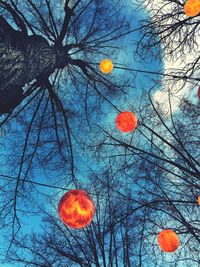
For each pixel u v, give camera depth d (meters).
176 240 2.51
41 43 5.75
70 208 1.89
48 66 6.14
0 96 4.38
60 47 7.31
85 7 8.40
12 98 4.67
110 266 5.95
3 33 4.50
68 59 7.75
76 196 1.91
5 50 4.38
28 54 5.00
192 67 6.87
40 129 8.68
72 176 8.75
